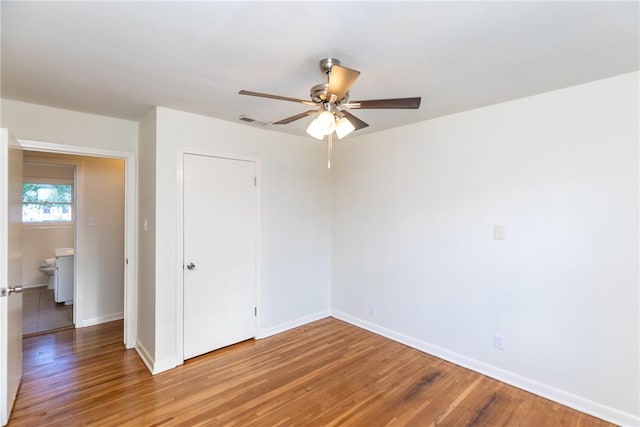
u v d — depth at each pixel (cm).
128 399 239
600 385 226
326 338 358
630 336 215
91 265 389
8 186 198
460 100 262
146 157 303
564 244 240
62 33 165
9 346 212
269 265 365
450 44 175
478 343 287
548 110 245
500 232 271
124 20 153
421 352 324
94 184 392
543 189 249
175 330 292
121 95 253
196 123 303
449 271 305
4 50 183
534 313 254
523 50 182
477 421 220
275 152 368
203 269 311
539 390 251
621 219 217
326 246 426
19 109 268
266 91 245
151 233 290
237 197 335
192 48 181
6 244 195
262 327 360
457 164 298
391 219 355
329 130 180
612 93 219
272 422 216
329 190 428
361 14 148
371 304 379
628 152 214
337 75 159
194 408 230
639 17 150
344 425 214
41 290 539
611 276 221
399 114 300
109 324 392
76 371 280
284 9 144
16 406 229
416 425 215
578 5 141
